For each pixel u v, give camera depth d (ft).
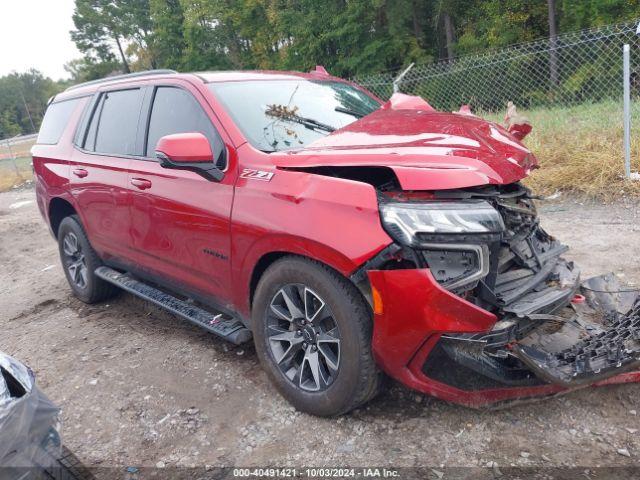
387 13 100.73
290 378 10.01
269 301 9.98
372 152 9.04
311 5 107.96
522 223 9.50
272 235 9.36
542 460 8.20
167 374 12.08
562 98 31.40
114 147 14.24
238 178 10.29
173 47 153.48
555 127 27.96
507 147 9.62
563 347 8.89
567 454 8.27
